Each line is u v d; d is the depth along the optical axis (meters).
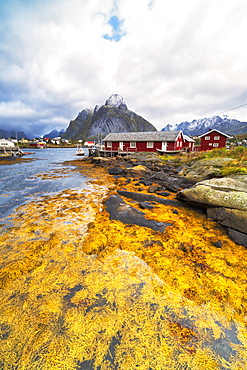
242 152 15.23
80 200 10.55
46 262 4.66
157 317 3.05
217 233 6.16
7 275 4.14
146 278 4.02
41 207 9.39
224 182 8.25
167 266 4.41
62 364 2.37
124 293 3.58
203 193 7.89
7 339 2.70
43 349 2.55
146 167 21.41
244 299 3.42
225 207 6.84
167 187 12.44
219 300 3.41
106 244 5.50
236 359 2.43
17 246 5.53
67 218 7.80
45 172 22.55
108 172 21.53
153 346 2.57
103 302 3.36
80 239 5.88
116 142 40.03
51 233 6.38
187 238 5.82
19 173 21.75
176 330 2.82
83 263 4.60
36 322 2.97
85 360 2.41
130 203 9.76
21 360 2.42
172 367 2.32
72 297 3.49
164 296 3.51
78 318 3.02
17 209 9.11
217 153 17.64
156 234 6.08
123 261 4.66
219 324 2.95
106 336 2.72
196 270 4.26
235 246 5.33
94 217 7.84
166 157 28.80
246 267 4.36
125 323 2.93
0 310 3.22
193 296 3.51
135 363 2.36
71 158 45.25
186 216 7.77
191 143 46.44
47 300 3.43
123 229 6.48
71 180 17.06
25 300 3.45
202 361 2.39
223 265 4.44
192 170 14.37
